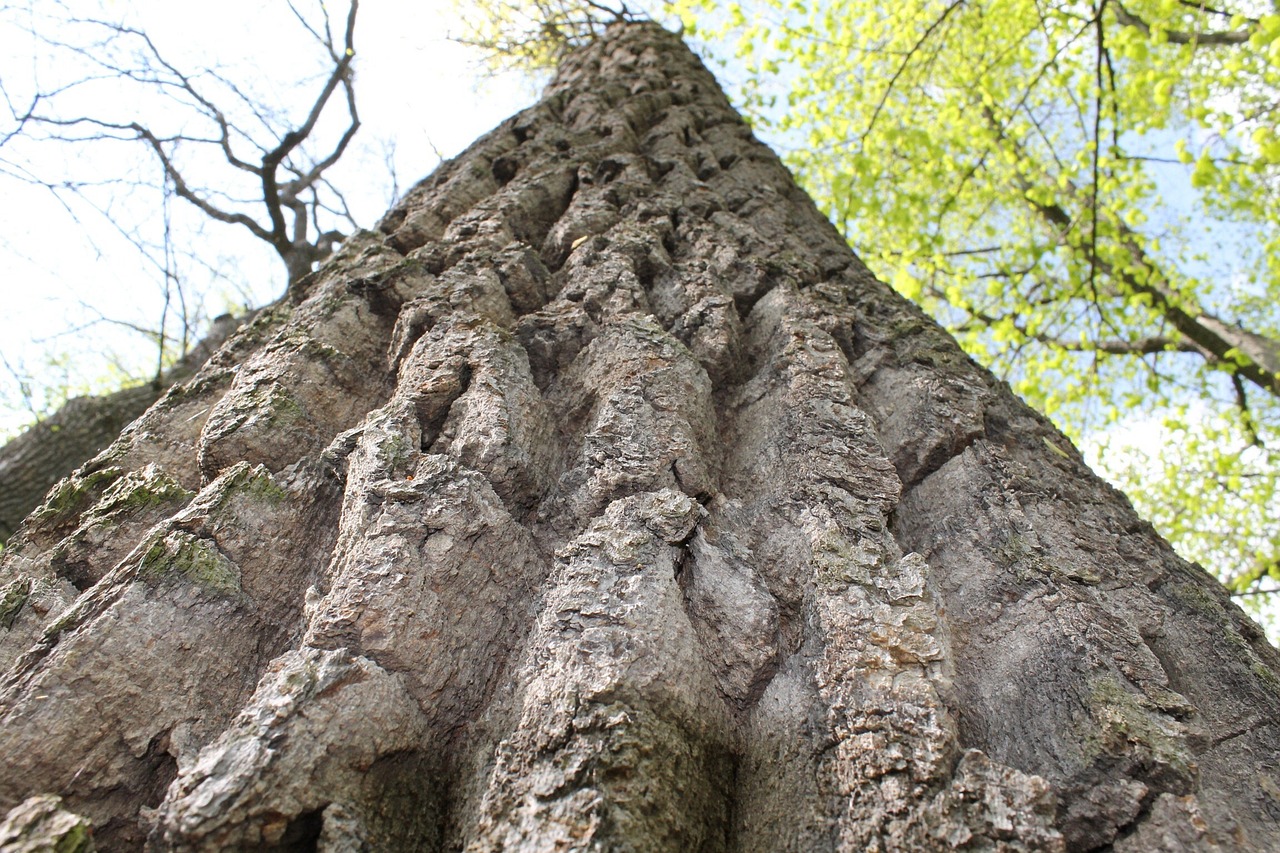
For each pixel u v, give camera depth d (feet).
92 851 4.17
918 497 7.69
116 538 6.77
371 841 4.44
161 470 7.59
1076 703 5.22
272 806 4.19
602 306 9.16
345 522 6.24
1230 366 34.83
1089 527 7.37
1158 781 4.70
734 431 8.25
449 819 4.93
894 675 5.09
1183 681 5.95
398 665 5.20
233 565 6.08
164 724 5.09
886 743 4.73
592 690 4.87
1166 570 7.03
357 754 4.63
